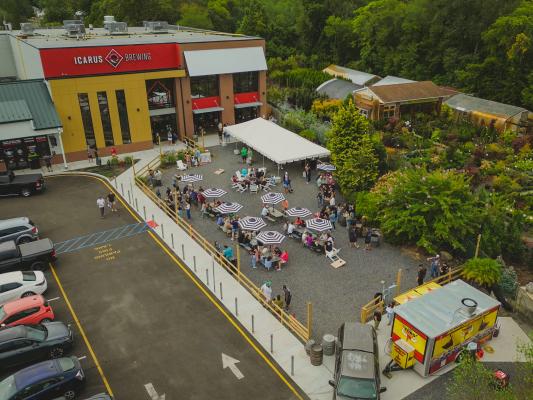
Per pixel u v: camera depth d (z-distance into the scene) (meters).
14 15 95.75
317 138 46.78
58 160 42.09
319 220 28.14
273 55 92.62
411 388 18.02
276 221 31.75
